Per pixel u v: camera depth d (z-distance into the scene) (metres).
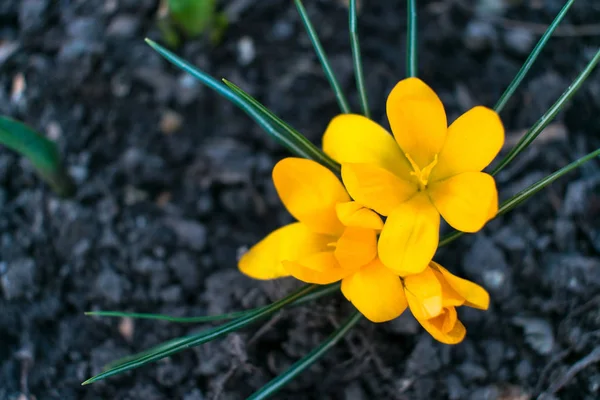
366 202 0.37
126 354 0.45
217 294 0.45
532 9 0.52
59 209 0.48
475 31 0.51
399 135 0.38
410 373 0.43
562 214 0.47
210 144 0.49
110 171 0.49
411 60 0.40
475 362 0.44
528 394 0.43
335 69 0.50
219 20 0.50
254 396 0.38
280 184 0.37
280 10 0.52
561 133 0.48
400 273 0.36
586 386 0.43
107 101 0.50
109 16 0.52
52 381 0.45
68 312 0.46
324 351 0.39
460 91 0.50
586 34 0.51
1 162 0.49
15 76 0.51
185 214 0.48
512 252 0.46
